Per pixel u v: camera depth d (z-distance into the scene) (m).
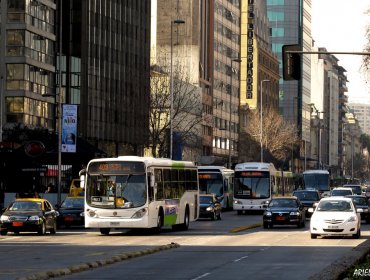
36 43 127.06
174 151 143.88
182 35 198.50
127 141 156.12
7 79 122.06
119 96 156.25
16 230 62.84
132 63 162.38
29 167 94.88
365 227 79.88
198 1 199.12
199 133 192.50
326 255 45.38
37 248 50.16
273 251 48.22
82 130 142.88
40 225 63.06
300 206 76.31
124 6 159.25
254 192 107.12
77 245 52.81
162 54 194.75
